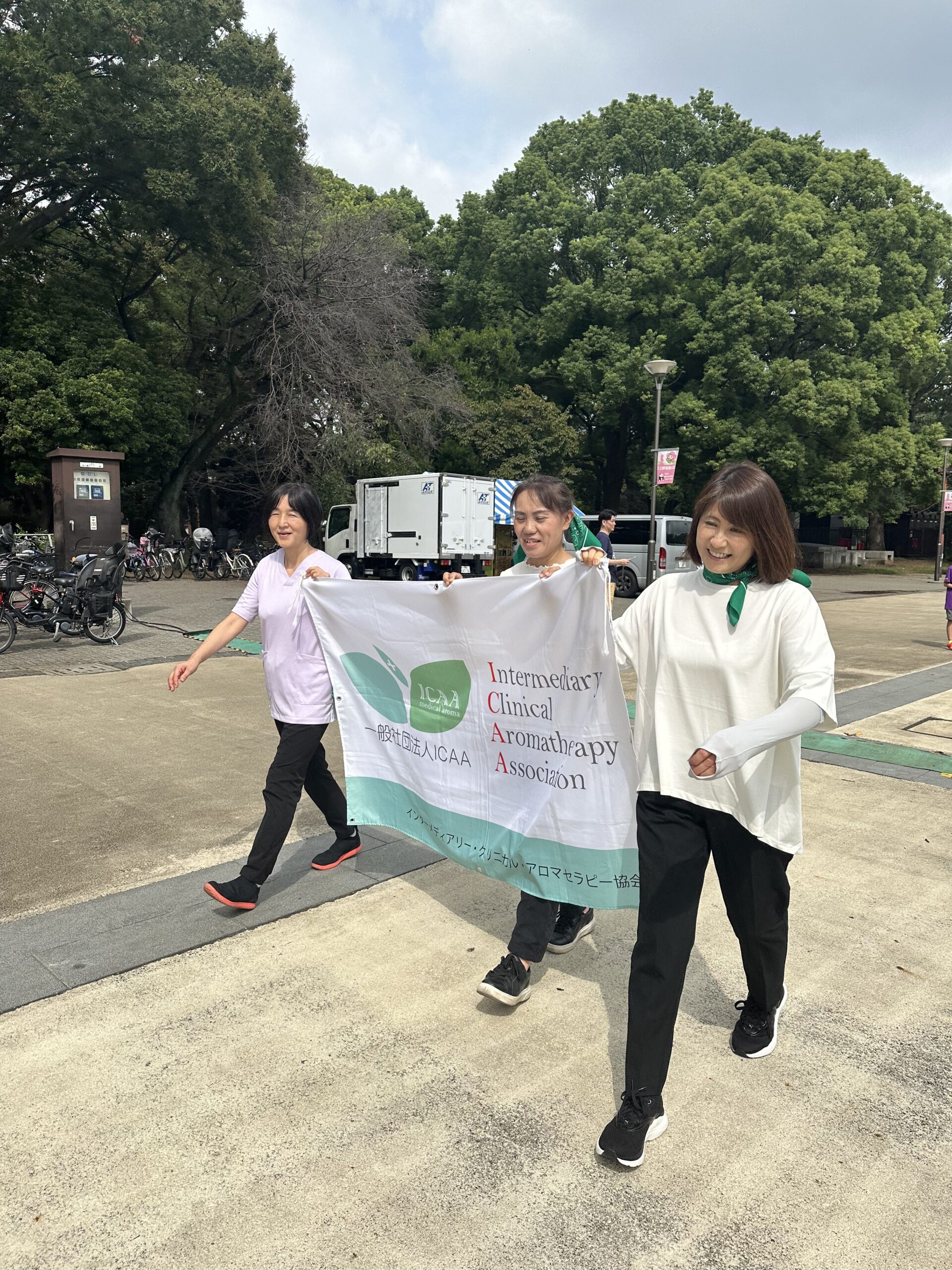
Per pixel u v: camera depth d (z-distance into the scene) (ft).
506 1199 6.26
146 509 88.79
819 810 15.14
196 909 10.98
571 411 105.40
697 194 103.14
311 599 10.72
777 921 7.27
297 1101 7.33
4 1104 7.28
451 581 9.30
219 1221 6.04
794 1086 7.59
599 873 8.40
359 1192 6.32
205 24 66.59
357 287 72.95
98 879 12.00
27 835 13.73
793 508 100.32
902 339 100.27
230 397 80.74
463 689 9.52
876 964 9.78
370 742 11.00
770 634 6.59
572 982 9.37
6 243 67.67
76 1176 6.46
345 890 11.56
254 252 72.54
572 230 101.91
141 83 61.41
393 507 63.93
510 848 9.12
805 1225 6.02
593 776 8.29
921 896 11.59
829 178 104.12
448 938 10.26
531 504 8.83
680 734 6.95
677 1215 6.11
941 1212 6.14
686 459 98.17
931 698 25.43
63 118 57.82
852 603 62.90
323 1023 8.50
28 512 82.89
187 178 62.90
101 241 78.13
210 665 30.37
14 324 68.18
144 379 71.87
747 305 90.94
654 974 6.72
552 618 8.34
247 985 9.20
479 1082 7.59
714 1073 7.75
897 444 97.96
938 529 140.26
